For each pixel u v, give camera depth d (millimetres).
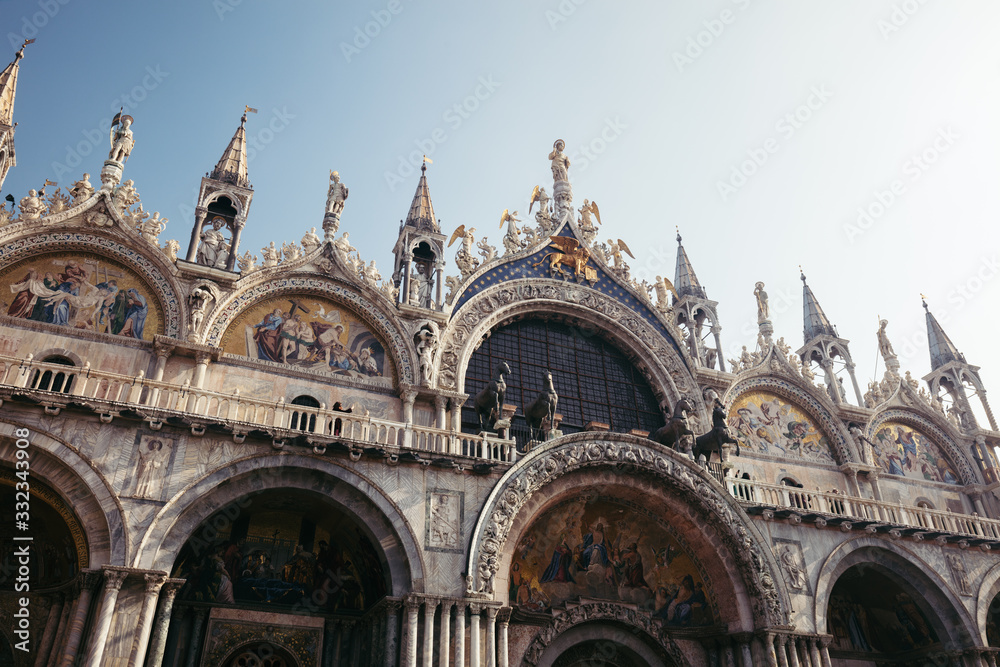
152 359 25688
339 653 23641
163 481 20469
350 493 22766
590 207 38188
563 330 35094
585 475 26484
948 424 39500
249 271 28281
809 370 37750
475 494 24172
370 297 30047
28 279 25516
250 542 23766
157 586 19266
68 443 19891
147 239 27156
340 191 31844
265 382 27062
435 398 28938
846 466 35812
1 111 27641
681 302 38188
